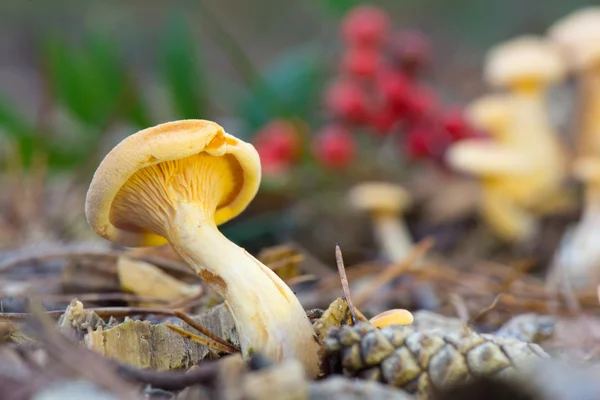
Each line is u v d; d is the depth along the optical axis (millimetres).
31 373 199
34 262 347
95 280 297
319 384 200
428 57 542
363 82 539
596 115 525
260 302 227
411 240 529
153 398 206
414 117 526
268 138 543
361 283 386
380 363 214
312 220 507
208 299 283
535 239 498
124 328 230
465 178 550
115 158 221
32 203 483
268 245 502
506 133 528
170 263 317
